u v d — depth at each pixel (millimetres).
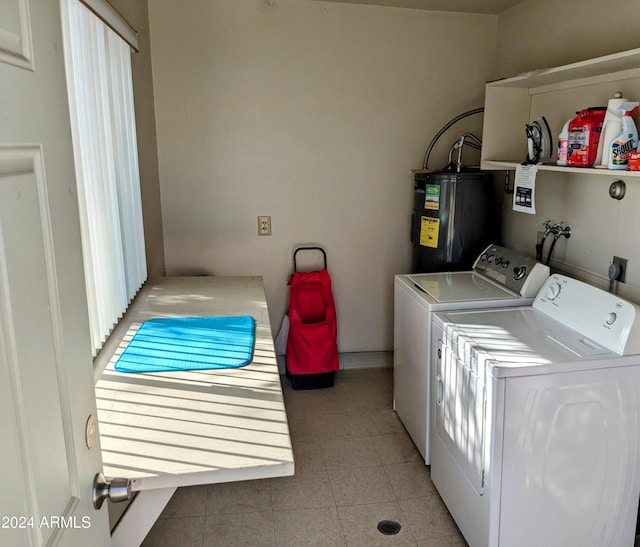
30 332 803
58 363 910
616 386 1903
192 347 1996
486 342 2055
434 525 2293
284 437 1401
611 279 2332
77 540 965
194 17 3141
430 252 3211
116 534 1421
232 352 1948
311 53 3281
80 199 1728
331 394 3402
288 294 3572
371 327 3729
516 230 3170
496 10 3311
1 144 719
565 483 1939
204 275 3459
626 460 1977
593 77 2430
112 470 1257
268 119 3320
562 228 2707
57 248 913
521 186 2564
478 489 1986
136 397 1607
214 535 2242
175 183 3316
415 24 3342
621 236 2309
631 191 2236
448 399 2266
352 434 2957
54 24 924
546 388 1845
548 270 2572
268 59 3250
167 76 3180
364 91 3377
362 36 3307
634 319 1916
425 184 3182
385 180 3518
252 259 3486
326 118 3375
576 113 2496
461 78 3457
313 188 3453
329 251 3561
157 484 1247
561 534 1991
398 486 2541
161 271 3324
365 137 3438
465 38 3408
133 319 2352
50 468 863
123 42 2404
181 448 1348
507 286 2707
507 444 1859
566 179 2670
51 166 895
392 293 3686
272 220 3453
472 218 3117
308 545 2182
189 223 3379
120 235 2303
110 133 2160
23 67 795
